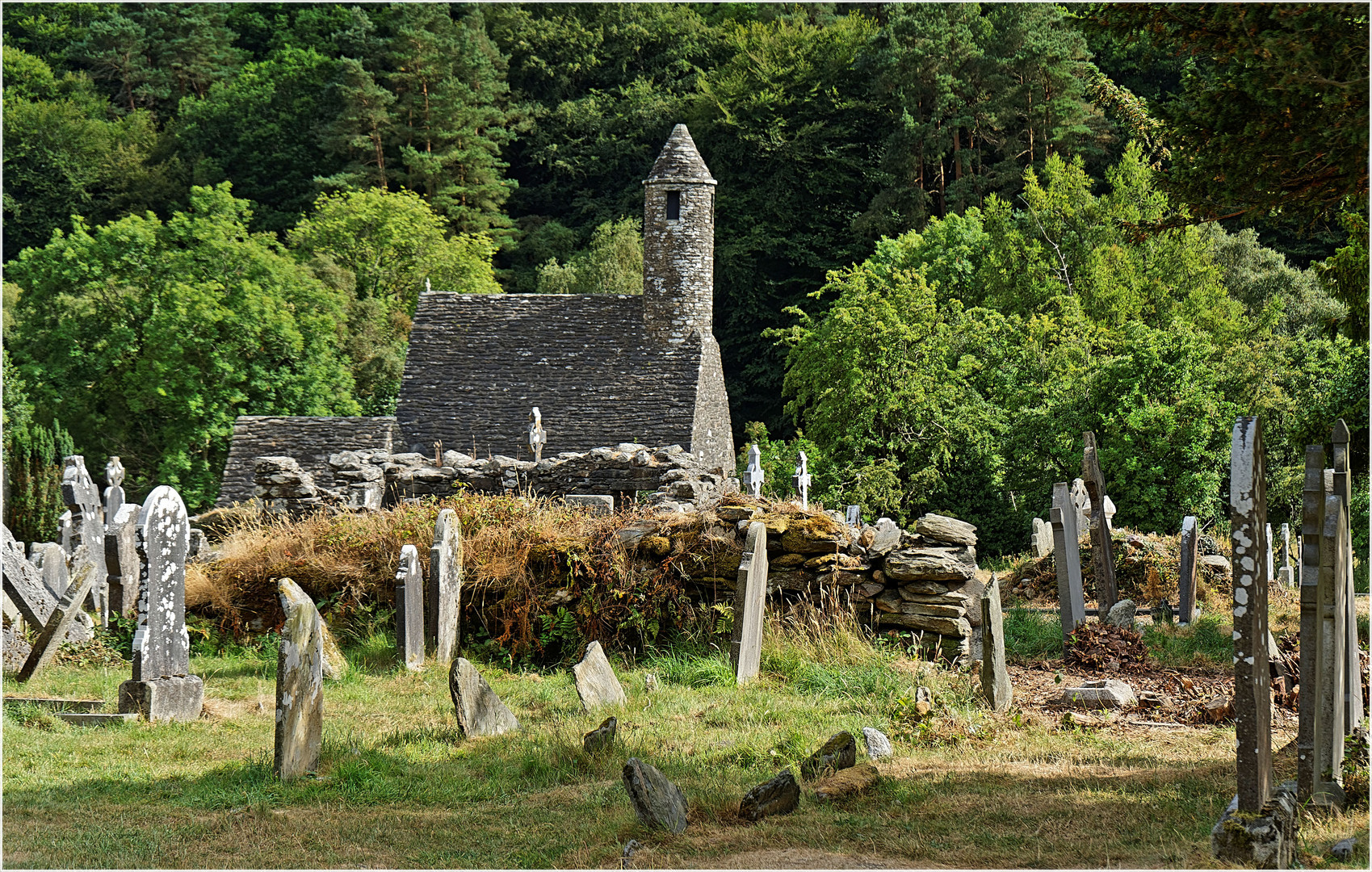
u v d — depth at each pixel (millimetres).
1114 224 43750
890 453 35188
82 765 9078
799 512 13852
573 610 14086
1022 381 35375
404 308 49969
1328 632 7562
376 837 7352
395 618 14023
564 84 66438
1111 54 54594
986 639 10992
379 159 59531
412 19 61969
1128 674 12773
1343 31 8789
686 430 30203
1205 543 18984
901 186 54875
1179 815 7426
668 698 11375
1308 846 6668
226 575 15086
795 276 56719
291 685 8773
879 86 55750
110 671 12633
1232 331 40812
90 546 16844
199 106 63562
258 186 61125
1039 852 6746
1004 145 54812
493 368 32094
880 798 7941
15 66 63906
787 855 6715
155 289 42750
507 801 8195
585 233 60406
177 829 7500
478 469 21109
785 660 12609
